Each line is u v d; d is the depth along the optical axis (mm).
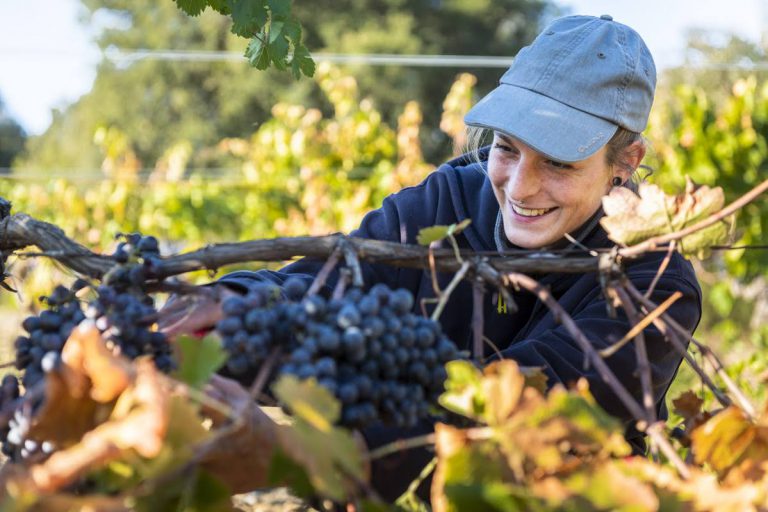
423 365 1332
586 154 1959
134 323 1342
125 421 1094
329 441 1122
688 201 1458
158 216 9734
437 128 28828
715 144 8102
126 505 1163
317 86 28047
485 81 29734
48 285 7570
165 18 30703
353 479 1229
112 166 9875
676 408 1523
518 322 2143
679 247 1494
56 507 1068
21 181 10914
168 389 1157
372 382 1276
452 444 1171
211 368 1209
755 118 8281
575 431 1173
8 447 1390
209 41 30031
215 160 29500
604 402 1774
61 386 1153
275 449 1211
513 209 2105
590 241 2148
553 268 1519
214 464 1306
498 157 2094
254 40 2271
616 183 2146
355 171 9852
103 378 1129
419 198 2381
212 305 1559
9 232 1718
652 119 8719
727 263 8117
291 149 9797
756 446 1306
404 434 1634
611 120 2002
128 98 30641
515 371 1199
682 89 8367
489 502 1141
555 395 1182
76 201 9430
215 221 10047
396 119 27766
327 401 1133
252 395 1220
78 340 1144
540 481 1173
